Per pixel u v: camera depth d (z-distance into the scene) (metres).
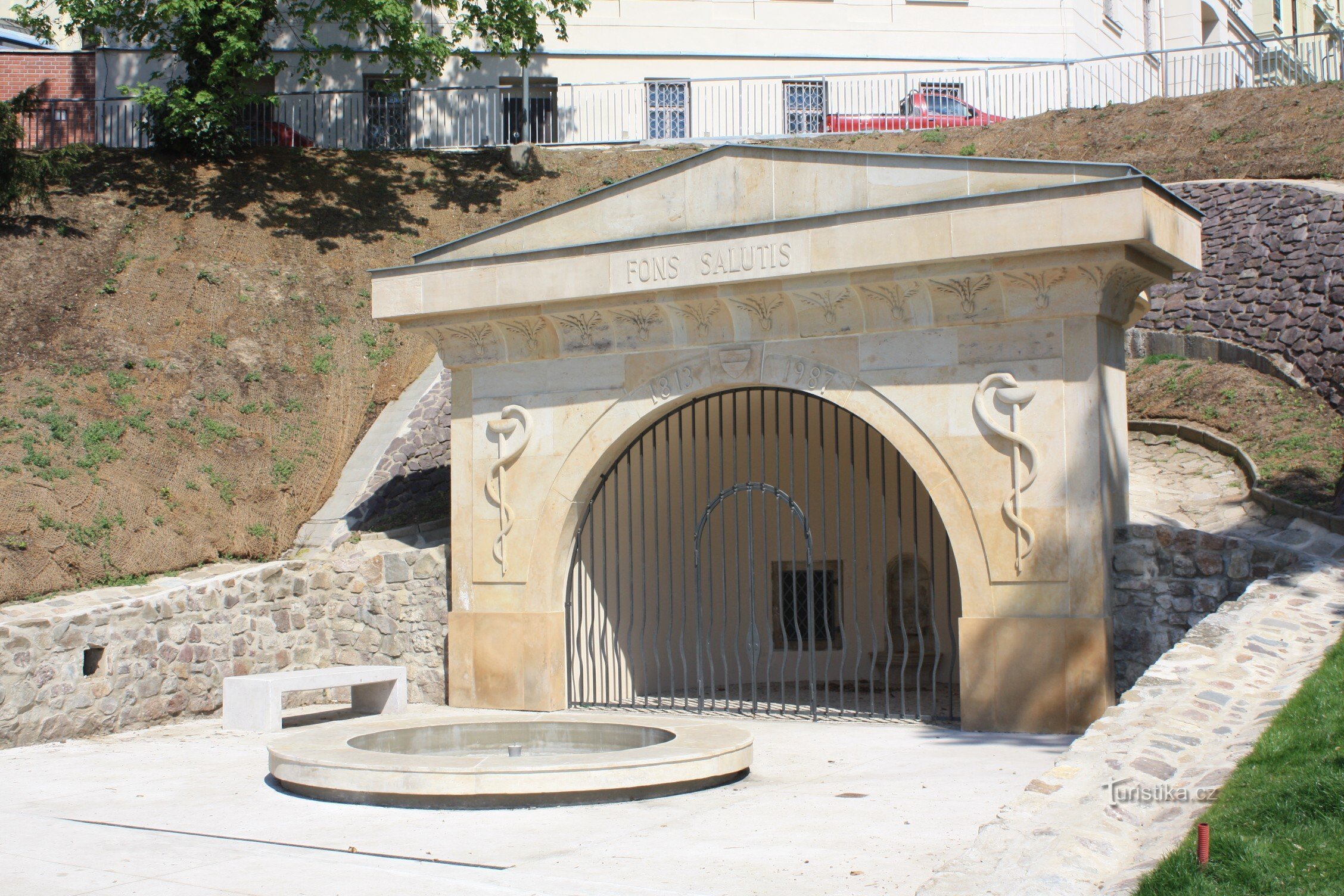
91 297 17.56
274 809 7.71
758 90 28.09
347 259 20.64
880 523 15.02
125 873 6.19
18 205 19.23
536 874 5.94
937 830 6.61
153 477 13.93
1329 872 4.88
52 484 12.87
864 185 10.87
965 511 10.30
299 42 27.22
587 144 26.28
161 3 23.92
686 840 6.55
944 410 10.40
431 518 14.68
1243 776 6.11
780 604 12.73
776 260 10.71
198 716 12.16
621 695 12.87
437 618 13.12
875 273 10.40
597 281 11.55
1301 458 12.69
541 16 27.94
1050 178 10.07
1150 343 16.59
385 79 27.38
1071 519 9.89
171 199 21.11
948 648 14.61
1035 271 9.86
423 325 12.77
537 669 12.14
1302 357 14.66
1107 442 10.18
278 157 23.59
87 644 11.12
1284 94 21.70
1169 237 9.82
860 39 28.59
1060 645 9.85
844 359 10.85
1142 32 33.31
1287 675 7.68
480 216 22.86
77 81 27.53
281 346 17.75
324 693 13.62
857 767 8.68
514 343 12.46
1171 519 11.95
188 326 17.52
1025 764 8.56
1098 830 5.74
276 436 15.73
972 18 28.77
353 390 17.25
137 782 8.81
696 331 11.52
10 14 31.06
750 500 11.65
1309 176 18.94
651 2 28.19
